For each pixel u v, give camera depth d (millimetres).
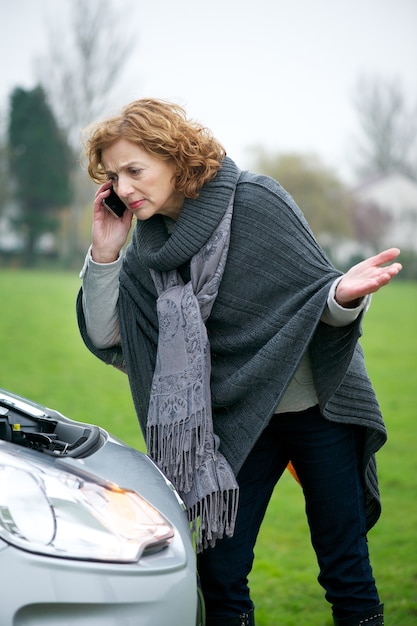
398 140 52156
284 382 2730
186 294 2814
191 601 2238
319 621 3809
